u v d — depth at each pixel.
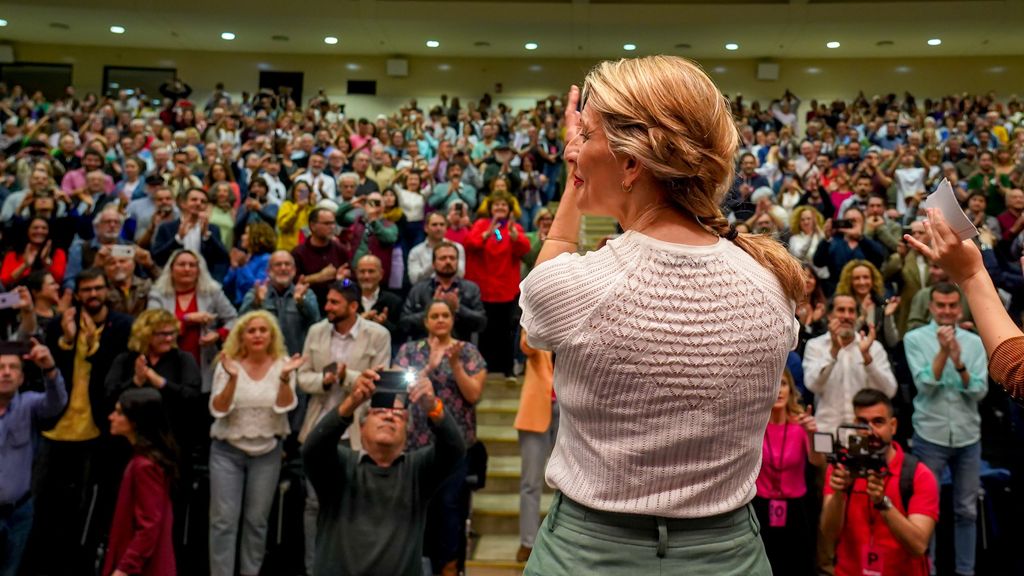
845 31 16.11
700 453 0.84
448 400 4.34
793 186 9.08
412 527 3.11
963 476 4.39
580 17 15.88
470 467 4.38
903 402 4.88
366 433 3.12
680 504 0.84
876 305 5.35
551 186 10.60
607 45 17.50
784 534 3.59
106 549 4.26
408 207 7.94
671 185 0.88
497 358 6.59
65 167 9.89
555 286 0.87
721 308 0.85
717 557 0.86
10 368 3.91
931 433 4.42
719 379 0.84
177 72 18.56
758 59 18.31
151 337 4.42
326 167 9.46
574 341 0.85
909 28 15.84
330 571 3.05
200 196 6.36
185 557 4.31
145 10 15.78
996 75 17.91
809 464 3.80
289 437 4.70
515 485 5.49
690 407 0.83
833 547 3.46
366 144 11.34
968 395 4.40
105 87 18.38
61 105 14.78
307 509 4.48
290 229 7.02
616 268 0.87
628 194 0.92
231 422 4.25
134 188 8.30
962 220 1.00
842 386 4.41
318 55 18.78
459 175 8.34
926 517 3.20
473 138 13.80
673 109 0.87
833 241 6.27
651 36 16.70
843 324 4.39
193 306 5.07
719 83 18.41
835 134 13.99
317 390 4.45
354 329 4.63
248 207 7.16
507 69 18.80
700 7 15.62
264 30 16.95
